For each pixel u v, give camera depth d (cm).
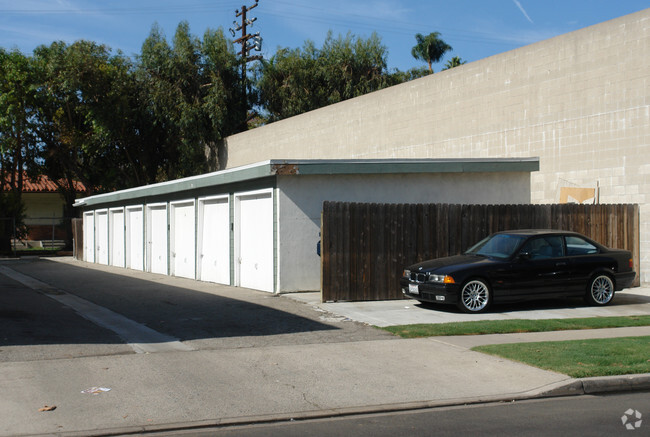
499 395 685
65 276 2100
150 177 4084
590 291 1285
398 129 2414
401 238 1394
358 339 964
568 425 594
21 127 3625
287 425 598
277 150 3225
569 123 1761
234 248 1720
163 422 589
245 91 4131
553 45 1812
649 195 1561
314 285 1498
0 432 554
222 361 820
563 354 840
